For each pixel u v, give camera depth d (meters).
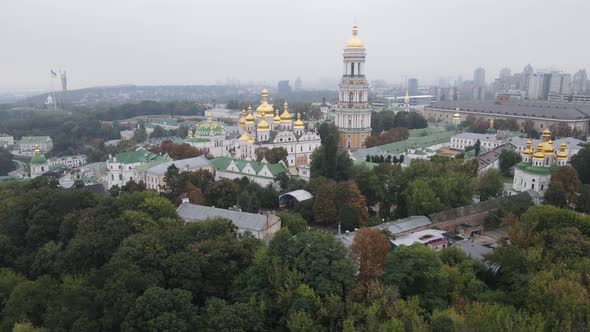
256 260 127.69
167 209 166.50
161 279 124.81
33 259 155.12
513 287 132.75
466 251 159.50
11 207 179.12
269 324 117.19
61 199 174.50
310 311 113.44
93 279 123.69
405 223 183.88
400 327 104.00
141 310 108.50
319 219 196.38
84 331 109.88
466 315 115.62
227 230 147.12
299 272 121.88
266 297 120.81
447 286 130.62
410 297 122.81
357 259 131.38
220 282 130.62
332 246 127.62
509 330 104.31
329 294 117.81
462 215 197.88
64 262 143.62
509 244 160.38
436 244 169.75
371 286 119.88
